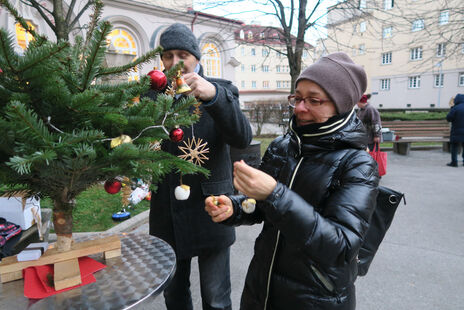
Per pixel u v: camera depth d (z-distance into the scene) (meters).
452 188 5.41
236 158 4.64
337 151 1.15
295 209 0.87
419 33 23.02
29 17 6.64
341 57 1.16
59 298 0.96
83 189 1.07
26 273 1.05
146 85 0.99
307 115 1.17
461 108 6.90
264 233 1.27
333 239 0.89
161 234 1.75
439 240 3.42
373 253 1.39
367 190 1.03
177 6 10.70
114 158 0.93
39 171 0.88
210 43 12.14
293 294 1.12
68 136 0.85
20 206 2.24
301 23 6.32
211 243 1.72
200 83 1.37
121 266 1.17
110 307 0.91
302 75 1.14
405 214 4.21
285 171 1.26
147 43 10.01
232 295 2.54
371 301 2.42
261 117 13.51
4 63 0.78
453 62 26.83
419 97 29.39
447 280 2.68
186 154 1.53
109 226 3.56
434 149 9.90
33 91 0.86
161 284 1.04
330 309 1.08
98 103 0.83
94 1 0.94
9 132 0.76
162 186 1.71
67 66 0.84
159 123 1.04
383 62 31.50
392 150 9.74
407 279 2.70
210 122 1.70
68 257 1.07
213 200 1.21
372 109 5.95
